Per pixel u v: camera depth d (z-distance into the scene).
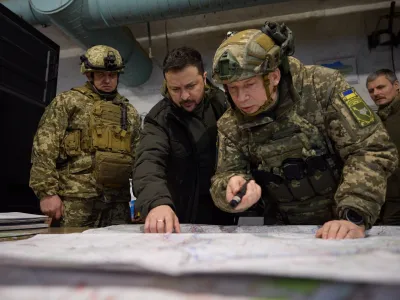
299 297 0.33
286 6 2.91
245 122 0.91
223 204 0.90
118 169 1.56
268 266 0.37
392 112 1.93
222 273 0.36
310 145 0.92
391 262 0.40
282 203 1.04
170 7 2.22
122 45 2.72
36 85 2.04
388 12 2.82
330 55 2.90
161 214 0.87
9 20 1.81
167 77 1.19
